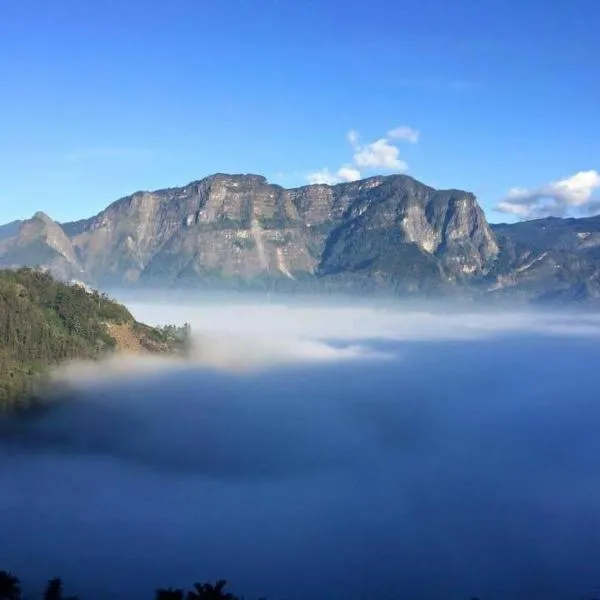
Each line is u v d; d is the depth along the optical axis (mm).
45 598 173375
